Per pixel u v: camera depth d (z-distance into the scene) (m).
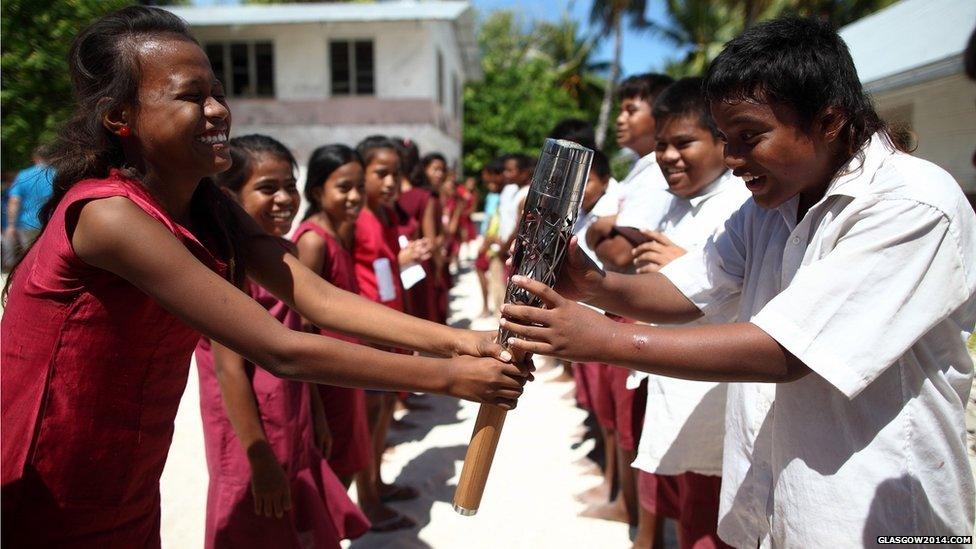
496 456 4.19
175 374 1.62
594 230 2.94
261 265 1.91
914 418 1.47
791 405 1.58
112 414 1.51
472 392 1.69
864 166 1.50
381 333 1.91
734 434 1.86
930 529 1.46
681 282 1.98
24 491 1.45
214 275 1.48
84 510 1.52
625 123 3.54
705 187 2.54
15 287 1.50
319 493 2.59
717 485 2.35
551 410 5.00
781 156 1.48
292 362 1.55
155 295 1.44
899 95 6.61
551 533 3.26
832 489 1.51
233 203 1.87
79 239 1.40
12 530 1.45
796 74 1.43
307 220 3.29
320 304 1.92
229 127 1.59
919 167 1.45
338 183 3.20
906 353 1.46
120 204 1.40
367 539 3.23
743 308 1.84
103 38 1.47
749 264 1.85
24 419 1.44
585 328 1.54
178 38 1.50
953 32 6.39
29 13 6.48
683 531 2.44
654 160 3.04
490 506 3.54
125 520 1.60
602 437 4.11
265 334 1.52
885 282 1.40
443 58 18.36
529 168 6.41
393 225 4.18
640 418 3.03
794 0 16.64
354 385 1.63
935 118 6.23
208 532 2.38
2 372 1.47
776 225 1.75
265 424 2.39
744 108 1.48
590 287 1.90
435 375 1.67
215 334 1.49
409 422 4.86
